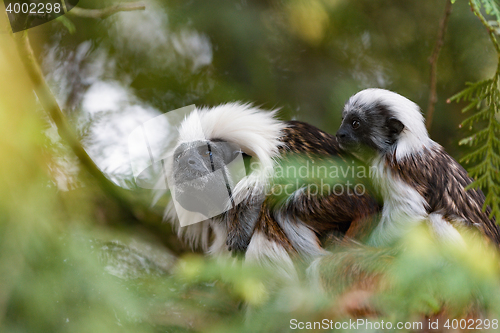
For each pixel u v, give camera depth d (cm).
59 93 1020
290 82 1188
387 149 771
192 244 811
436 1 1224
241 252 704
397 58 1233
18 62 615
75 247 559
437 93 1188
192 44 1170
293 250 667
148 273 667
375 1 1236
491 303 522
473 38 1157
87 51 1113
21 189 558
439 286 498
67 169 680
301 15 1143
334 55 1217
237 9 1166
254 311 616
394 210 710
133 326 536
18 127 576
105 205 745
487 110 589
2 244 532
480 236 701
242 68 1159
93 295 535
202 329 598
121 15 1125
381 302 539
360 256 626
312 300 581
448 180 746
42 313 515
